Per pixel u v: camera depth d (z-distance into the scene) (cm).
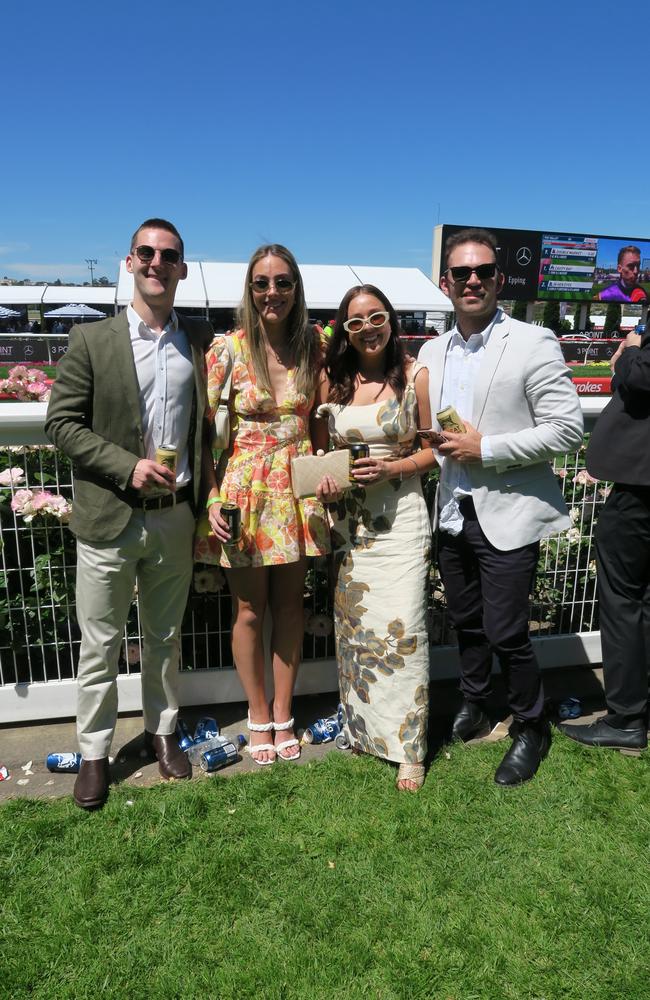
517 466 279
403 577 286
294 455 287
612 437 295
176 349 268
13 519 334
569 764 301
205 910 221
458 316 288
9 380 445
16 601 334
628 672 307
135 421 261
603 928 214
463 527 295
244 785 286
